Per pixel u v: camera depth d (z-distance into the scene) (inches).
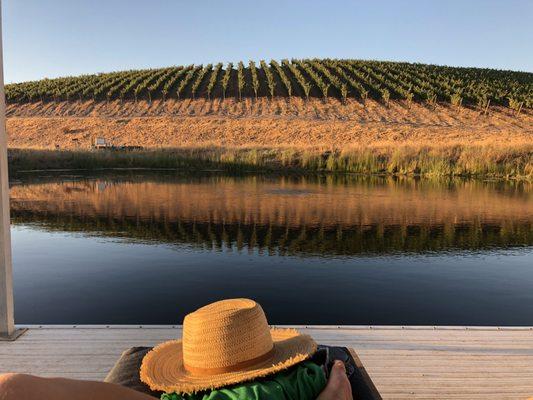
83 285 205.9
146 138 1279.5
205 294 194.7
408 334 130.8
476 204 437.4
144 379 57.8
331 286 205.0
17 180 644.7
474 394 100.3
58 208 411.5
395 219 362.6
